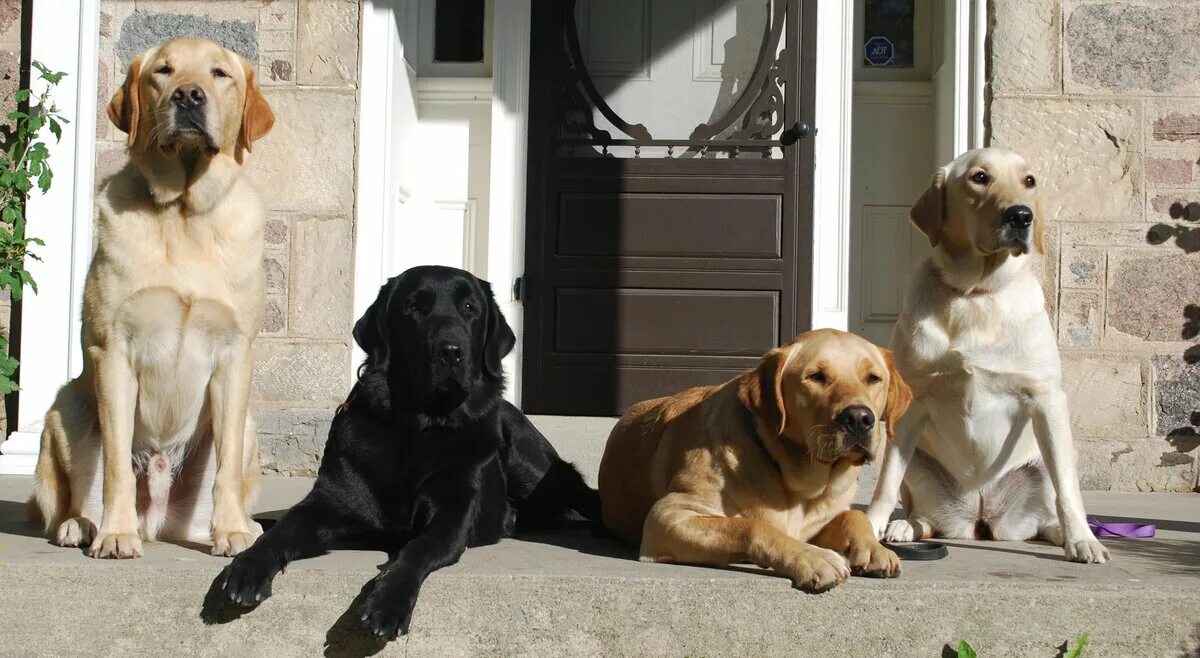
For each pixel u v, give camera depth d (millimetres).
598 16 5551
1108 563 2998
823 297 5422
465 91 5699
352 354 4926
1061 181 4824
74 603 2723
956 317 3332
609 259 5496
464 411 3125
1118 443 4750
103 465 3072
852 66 5582
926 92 5773
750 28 5539
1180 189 4797
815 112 5449
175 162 3016
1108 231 4805
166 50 3064
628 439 3533
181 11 4949
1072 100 4820
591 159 5512
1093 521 3678
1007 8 4832
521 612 2674
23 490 4250
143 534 3236
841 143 5438
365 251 4953
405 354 3098
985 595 2660
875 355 2932
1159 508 4223
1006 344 3270
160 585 2703
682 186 5469
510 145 5512
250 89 3238
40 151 4766
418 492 3057
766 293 5449
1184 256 4797
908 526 3488
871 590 2646
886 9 5836
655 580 2666
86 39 4883
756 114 5496
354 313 4934
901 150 5828
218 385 3109
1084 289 4801
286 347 4926
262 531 3195
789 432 2877
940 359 3340
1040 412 3256
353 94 4938
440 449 3080
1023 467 3445
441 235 5754
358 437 3082
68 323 4875
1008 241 3172
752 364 5445
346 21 4938
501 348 3312
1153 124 4801
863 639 2648
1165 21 4789
